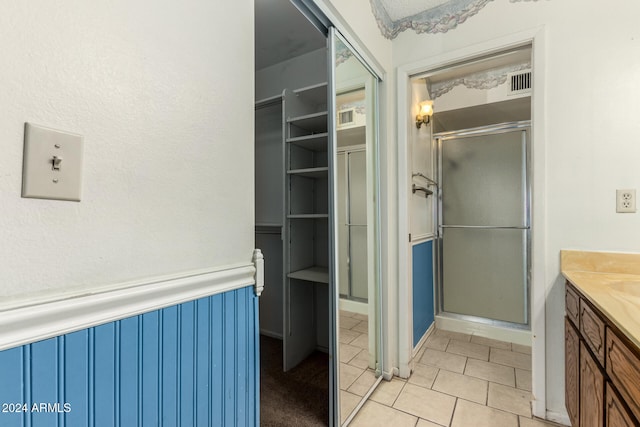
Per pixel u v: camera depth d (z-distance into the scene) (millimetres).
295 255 2092
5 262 419
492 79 2404
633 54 1380
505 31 1646
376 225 1939
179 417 640
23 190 434
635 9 1379
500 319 2691
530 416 1558
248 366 815
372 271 1888
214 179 729
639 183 1370
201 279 682
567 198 1491
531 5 1578
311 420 1542
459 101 2518
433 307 2820
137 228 572
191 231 672
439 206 2949
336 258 1474
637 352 758
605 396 926
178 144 647
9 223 423
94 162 511
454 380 1913
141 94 580
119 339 540
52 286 463
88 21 504
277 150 2432
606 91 1425
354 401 1651
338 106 1545
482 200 2789
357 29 1549
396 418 1554
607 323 946
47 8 457
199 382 684
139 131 576
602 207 1429
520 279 2631
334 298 1464
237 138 796
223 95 756
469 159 2846
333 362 1455
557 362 1510
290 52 2277
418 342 2311
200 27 699
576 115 1476
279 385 1859
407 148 1974
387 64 1931
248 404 815
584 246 1460
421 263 2420
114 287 535
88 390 500
